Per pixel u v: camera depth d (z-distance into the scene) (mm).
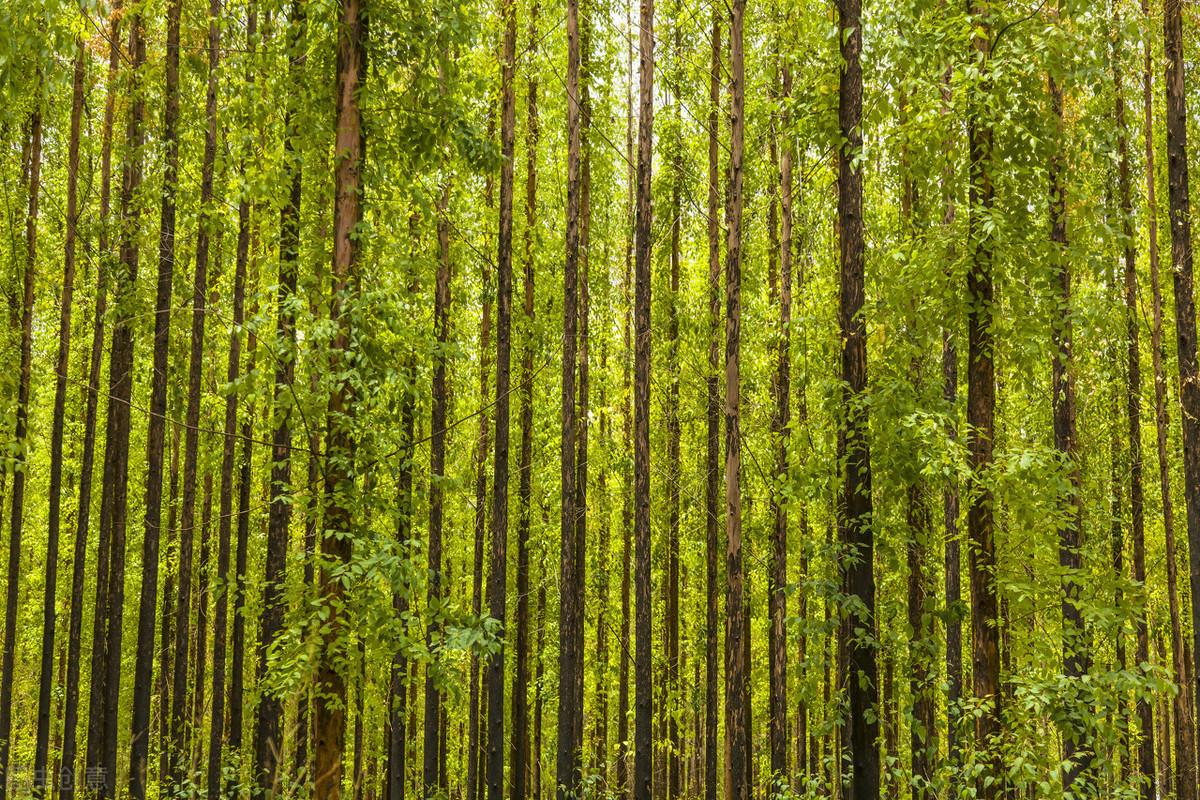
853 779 8312
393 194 9242
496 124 15305
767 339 14141
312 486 8312
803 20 11703
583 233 17625
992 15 7781
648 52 13594
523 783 18047
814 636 8508
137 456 24688
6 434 9008
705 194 17000
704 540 18359
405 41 8914
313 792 7664
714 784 16406
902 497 8977
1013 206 8055
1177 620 15633
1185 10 12586
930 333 8492
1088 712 7227
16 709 30406
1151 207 13312
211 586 8523
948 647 12711
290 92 9148
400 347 8539
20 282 16062
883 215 12234
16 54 9000
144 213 15477
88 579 26453
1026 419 15062
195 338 16688
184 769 16531
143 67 14125
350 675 8039
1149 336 16516
